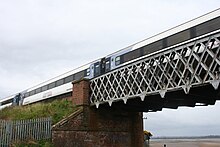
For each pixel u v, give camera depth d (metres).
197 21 16.50
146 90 16.00
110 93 19.03
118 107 20.75
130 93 17.28
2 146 16.44
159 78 15.24
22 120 18.22
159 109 20.59
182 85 13.80
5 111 25.31
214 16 15.52
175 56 15.69
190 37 16.69
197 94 15.91
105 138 20.30
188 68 13.53
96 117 20.28
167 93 15.84
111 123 20.94
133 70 17.33
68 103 22.06
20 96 42.09
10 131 16.94
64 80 30.33
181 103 18.75
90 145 19.42
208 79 13.08
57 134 17.75
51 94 32.47
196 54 13.23
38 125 18.00
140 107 20.70
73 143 18.45
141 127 22.73
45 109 21.78
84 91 20.31
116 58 22.95
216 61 12.29
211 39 12.48
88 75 26.19
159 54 15.21
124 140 21.42
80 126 19.19
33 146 16.94
